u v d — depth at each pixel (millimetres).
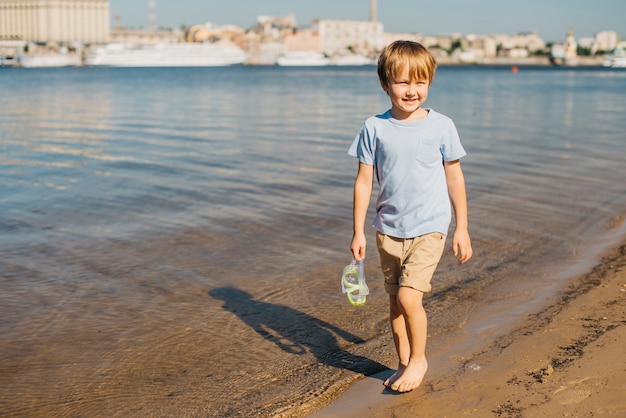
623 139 14227
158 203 7492
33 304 4406
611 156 11594
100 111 22469
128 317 4215
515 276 5020
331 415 3035
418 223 3102
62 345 3811
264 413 3084
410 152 3076
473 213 7094
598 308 4195
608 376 3195
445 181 3178
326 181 9000
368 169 3197
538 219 6871
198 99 30266
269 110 23406
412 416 2975
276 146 12914
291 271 5125
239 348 3793
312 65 176000
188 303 4461
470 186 8648
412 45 3035
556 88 45812
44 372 3500
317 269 5180
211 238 6039
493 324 4051
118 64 131500
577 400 2992
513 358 3500
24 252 5547
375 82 57281
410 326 3146
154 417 3076
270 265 5270
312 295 4621
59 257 5422
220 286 4797
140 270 5125
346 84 52406
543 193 8227
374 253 5621
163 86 46062
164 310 4336
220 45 140500
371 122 3172
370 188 3223
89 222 6586
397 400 3131
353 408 3086
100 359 3648
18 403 3201
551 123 18234
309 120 19141
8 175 9312
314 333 4000
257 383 3385
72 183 8719
